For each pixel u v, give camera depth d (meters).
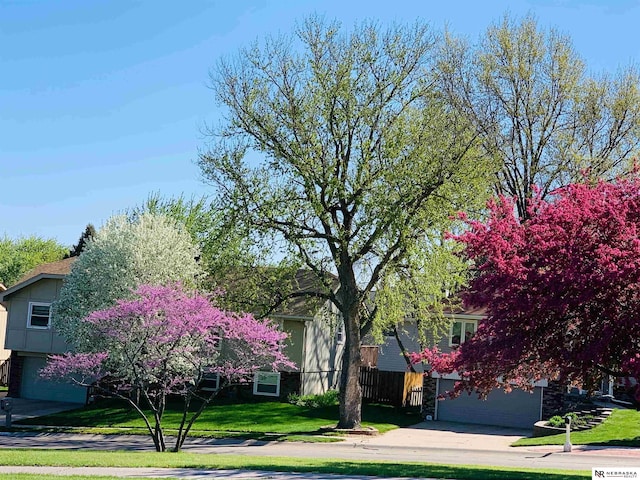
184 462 20.00
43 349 44.84
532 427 39.38
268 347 29.83
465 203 32.16
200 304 27.34
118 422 36.25
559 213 16.56
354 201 32.91
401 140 32.12
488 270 17.17
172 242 38.53
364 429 34.09
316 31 33.03
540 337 15.97
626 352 15.07
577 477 18.48
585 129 40.09
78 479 15.88
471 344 16.55
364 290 34.47
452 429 37.53
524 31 41.03
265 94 33.09
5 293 45.38
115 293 36.41
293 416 37.78
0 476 15.84
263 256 33.66
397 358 49.25
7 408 34.47
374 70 32.91
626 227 15.89
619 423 33.69
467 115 37.25
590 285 14.99
